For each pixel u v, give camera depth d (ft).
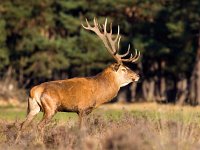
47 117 143.54
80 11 482.69
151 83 504.84
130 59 161.17
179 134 107.96
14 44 483.10
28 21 483.51
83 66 463.83
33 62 474.49
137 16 482.69
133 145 100.53
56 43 461.78
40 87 144.77
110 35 164.25
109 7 472.85
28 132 136.87
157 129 125.80
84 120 145.89
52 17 483.92
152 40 463.01
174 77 517.96
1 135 137.28
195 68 449.48
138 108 333.21
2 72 489.26
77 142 112.16
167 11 469.16
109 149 102.47
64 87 145.89
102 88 152.25
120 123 142.20
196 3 458.50
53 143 119.85
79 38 460.96
